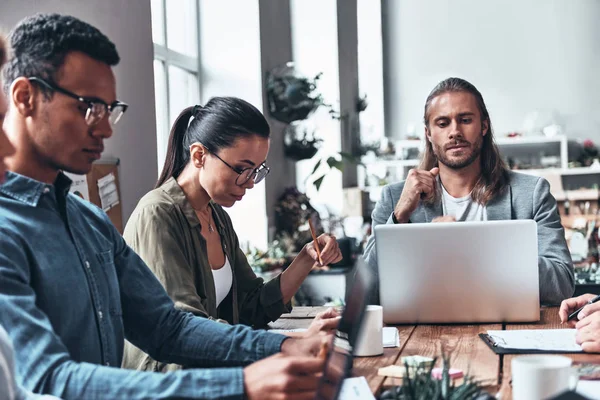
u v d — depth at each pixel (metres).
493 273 2.38
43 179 1.61
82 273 1.64
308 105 5.59
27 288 1.44
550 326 2.35
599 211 7.76
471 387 1.42
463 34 9.09
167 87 4.82
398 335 2.27
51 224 1.60
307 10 6.67
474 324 2.43
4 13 2.59
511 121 8.99
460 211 3.03
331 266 5.68
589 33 8.84
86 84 1.52
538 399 1.46
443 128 3.00
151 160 3.75
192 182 2.41
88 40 1.53
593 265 4.71
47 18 1.53
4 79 1.55
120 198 3.40
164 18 4.84
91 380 1.36
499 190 3.02
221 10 5.39
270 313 2.65
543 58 8.92
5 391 1.23
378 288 2.69
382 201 3.13
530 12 8.95
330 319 2.08
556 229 2.92
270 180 5.66
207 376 1.38
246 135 2.32
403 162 8.05
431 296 2.42
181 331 1.86
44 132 1.53
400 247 2.41
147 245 2.24
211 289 2.40
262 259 5.13
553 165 8.60
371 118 9.16
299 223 5.77
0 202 1.55
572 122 8.88
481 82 9.07
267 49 5.65
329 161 5.88
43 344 1.38
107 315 1.70
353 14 7.63
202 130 2.36
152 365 2.17
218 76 5.42
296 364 1.36
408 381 1.43
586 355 1.95
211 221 2.59
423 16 9.18
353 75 7.61
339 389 1.31
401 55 9.23
